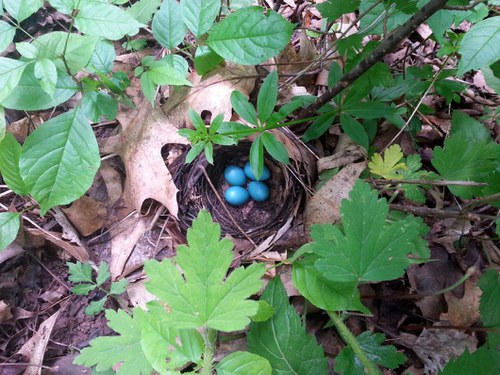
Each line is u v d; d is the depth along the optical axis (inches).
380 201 7.4
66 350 10.4
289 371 7.7
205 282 6.5
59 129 9.4
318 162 12.0
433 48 14.7
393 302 10.8
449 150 9.4
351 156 11.8
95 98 10.4
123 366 7.2
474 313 10.3
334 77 10.9
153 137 11.8
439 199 11.8
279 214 11.7
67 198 9.5
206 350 6.8
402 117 12.4
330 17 9.4
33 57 8.6
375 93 11.8
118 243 11.6
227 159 13.6
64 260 11.4
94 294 11.0
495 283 8.9
